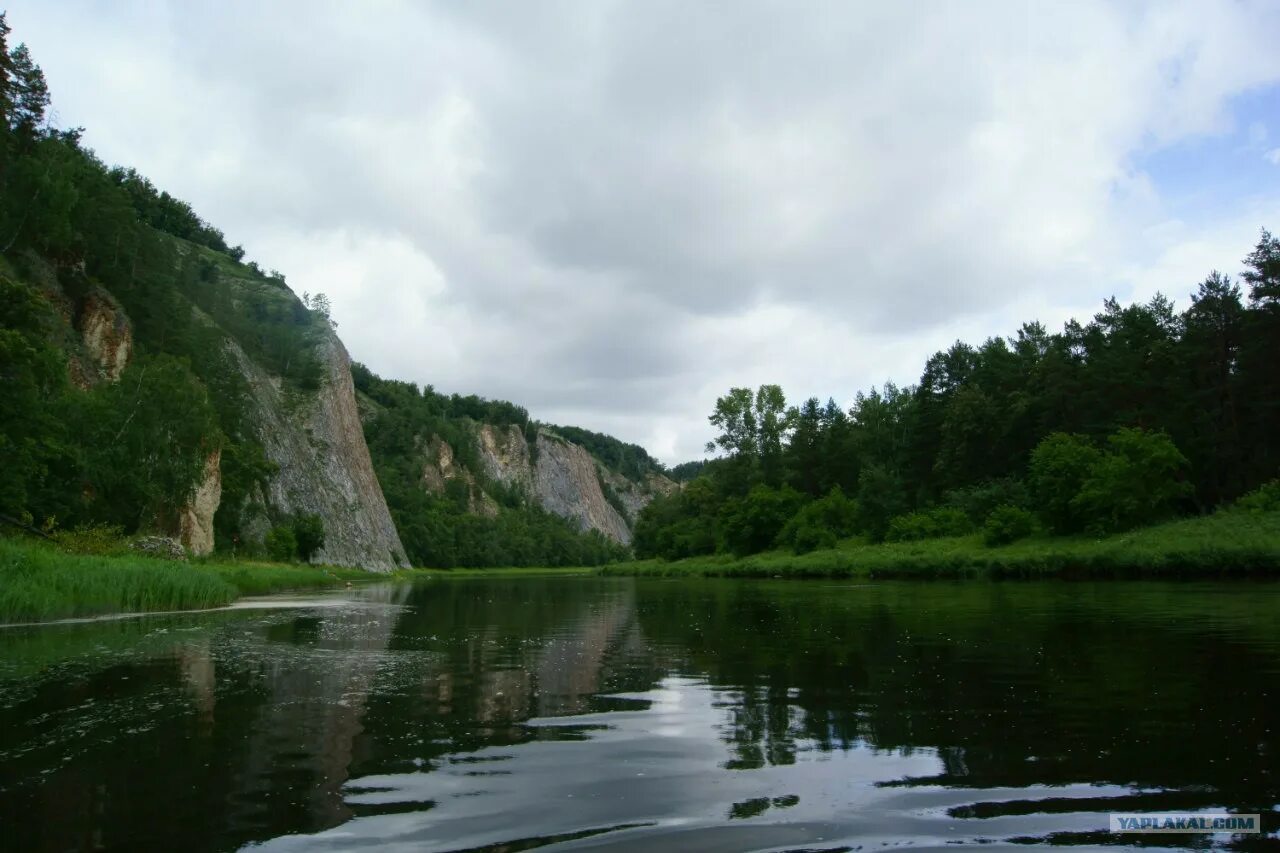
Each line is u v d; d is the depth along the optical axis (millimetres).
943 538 71438
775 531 96438
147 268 85375
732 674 14758
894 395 117062
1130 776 8102
